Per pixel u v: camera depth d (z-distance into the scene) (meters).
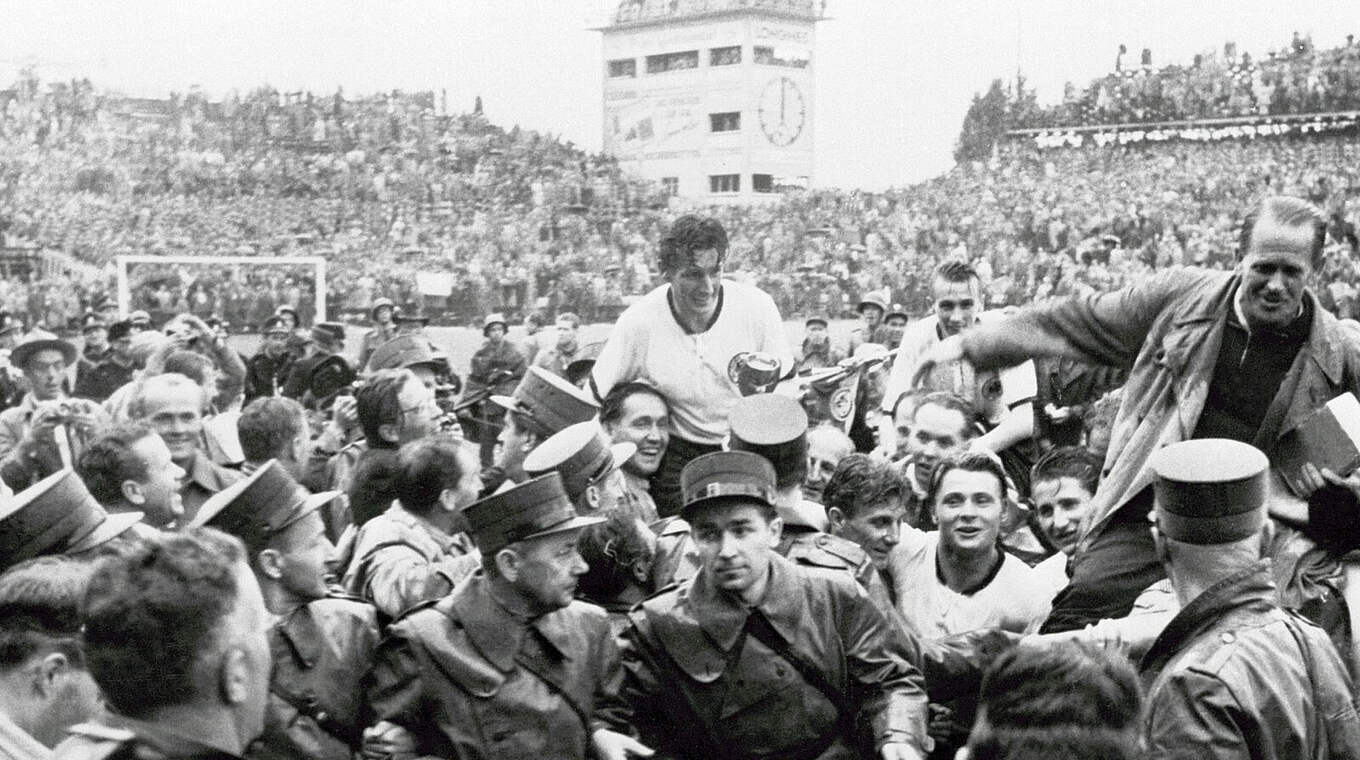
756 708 4.61
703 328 7.96
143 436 5.87
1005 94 65.69
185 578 2.85
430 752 4.44
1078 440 9.01
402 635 4.46
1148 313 5.13
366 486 6.57
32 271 42.09
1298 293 4.73
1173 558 3.86
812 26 71.62
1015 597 5.66
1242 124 52.75
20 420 10.52
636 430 7.24
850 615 4.72
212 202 49.19
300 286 32.25
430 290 39.31
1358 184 48.38
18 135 51.09
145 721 2.84
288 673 4.42
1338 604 4.76
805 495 7.12
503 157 55.22
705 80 71.19
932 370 8.80
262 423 7.43
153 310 31.44
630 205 54.03
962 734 5.29
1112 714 2.69
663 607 4.73
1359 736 3.76
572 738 4.48
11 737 3.56
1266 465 3.79
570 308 41.84
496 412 16.70
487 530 4.41
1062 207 49.66
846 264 47.41
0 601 3.73
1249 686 3.56
